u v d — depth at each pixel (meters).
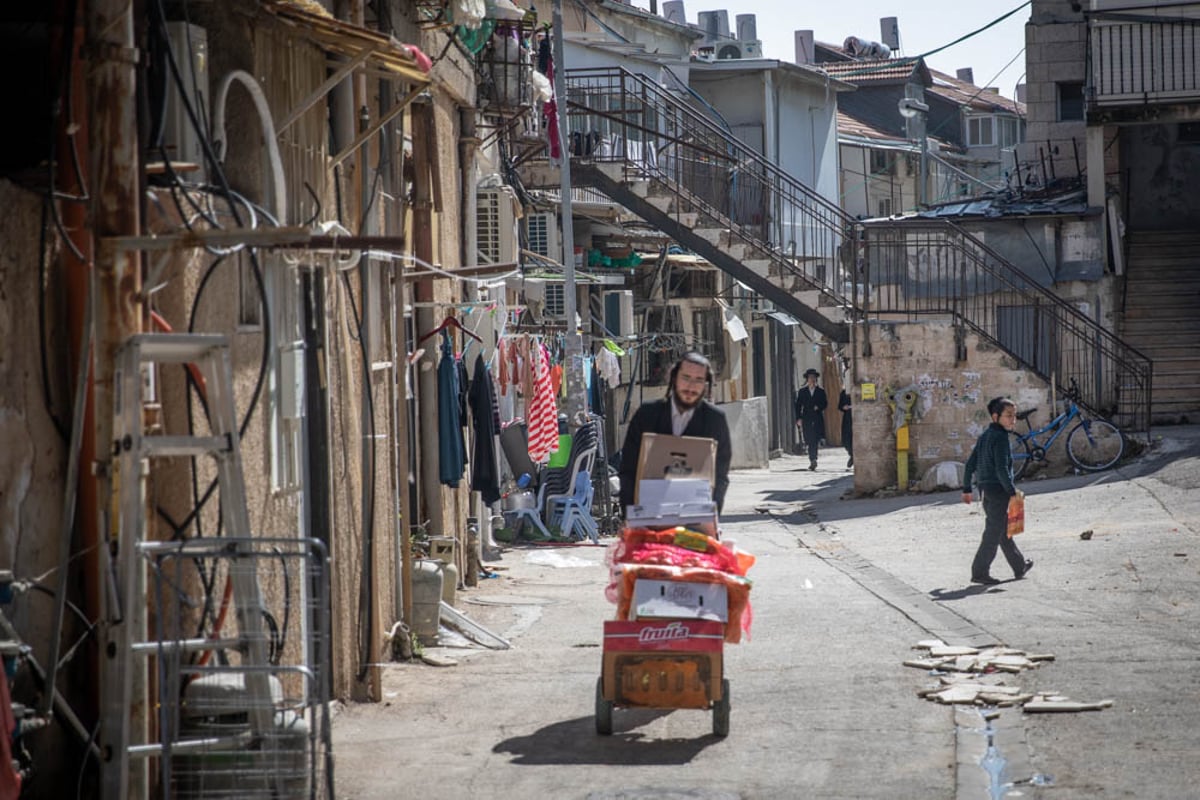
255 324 7.51
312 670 6.25
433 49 13.77
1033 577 13.78
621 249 29.66
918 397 23.86
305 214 8.77
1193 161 31.89
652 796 6.82
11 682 5.49
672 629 8.01
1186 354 26.47
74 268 6.21
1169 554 14.10
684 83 36.03
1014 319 27.27
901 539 18.20
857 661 10.05
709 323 36.09
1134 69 26.77
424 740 8.11
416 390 13.49
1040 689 8.90
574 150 25.19
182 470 6.43
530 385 18.44
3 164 6.91
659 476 8.31
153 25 6.77
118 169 5.88
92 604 6.17
